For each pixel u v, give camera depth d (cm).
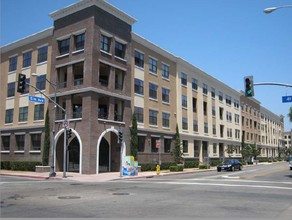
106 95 3566
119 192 1698
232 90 7194
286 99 2405
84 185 2138
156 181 2512
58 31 3809
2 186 2028
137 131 3962
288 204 1283
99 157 3716
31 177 2966
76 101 3819
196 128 5453
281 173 3584
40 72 3975
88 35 3500
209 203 1300
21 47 4325
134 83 4075
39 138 3881
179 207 1195
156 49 4559
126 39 3941
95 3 3528
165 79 4738
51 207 1182
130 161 3147
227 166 4166
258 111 9212
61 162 3703
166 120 4678
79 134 3397
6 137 4338
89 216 1005
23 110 4138
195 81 5588
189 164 4925
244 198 1460
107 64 3616
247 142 7944
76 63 3584
